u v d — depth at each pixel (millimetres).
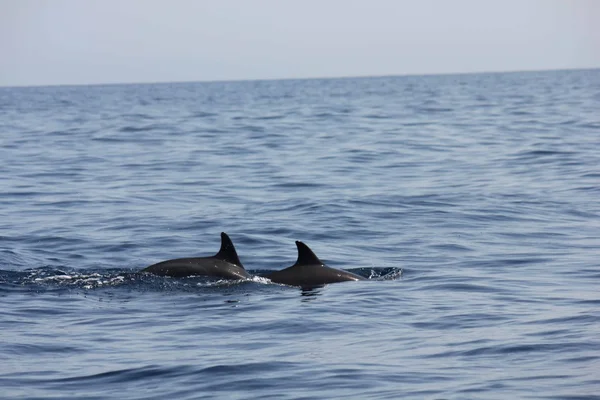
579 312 17094
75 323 16969
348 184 36406
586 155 44062
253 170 41188
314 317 17219
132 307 18250
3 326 16734
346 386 12883
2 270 21594
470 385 12805
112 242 25688
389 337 15703
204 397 12531
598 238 25766
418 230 27406
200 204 31984
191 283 20188
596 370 13297
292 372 13594
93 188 35781
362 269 22094
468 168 41031
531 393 12383
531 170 39875
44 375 13625
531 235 26438
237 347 15125
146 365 14039
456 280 20688
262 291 19594
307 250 20906
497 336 15500
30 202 32594
